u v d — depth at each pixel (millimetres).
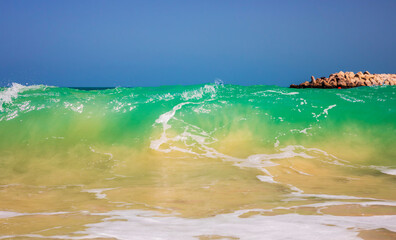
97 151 7012
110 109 8586
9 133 7633
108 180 5406
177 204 3893
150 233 2705
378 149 7129
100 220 3174
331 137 7613
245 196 4254
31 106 8539
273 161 6477
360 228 2701
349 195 4266
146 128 7891
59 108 8516
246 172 5777
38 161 6516
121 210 3633
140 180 5359
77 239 2539
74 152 6945
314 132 7758
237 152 7004
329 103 8906
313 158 6664
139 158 6699
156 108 8672
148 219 3203
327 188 4730
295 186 4859
